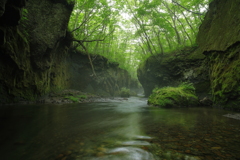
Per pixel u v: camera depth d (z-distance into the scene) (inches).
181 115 212.2
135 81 1609.3
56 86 507.5
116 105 374.9
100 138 105.3
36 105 307.7
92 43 807.7
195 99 366.6
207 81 466.6
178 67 631.2
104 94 815.7
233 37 271.7
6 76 286.7
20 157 74.9
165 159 72.2
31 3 359.9
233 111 251.1
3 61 275.6
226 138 104.3
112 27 745.6
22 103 324.5
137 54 1212.5
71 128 133.0
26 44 322.7
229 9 317.7
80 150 83.7
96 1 533.6
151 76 844.6
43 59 390.9
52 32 390.6
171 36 786.8
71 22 655.8
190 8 625.3
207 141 97.9
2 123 142.4
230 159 72.3
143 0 676.1
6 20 218.5
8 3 200.1
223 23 327.3
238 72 247.6
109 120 173.0
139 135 112.2
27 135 109.8
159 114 223.1
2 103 286.7
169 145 90.8
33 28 356.2
